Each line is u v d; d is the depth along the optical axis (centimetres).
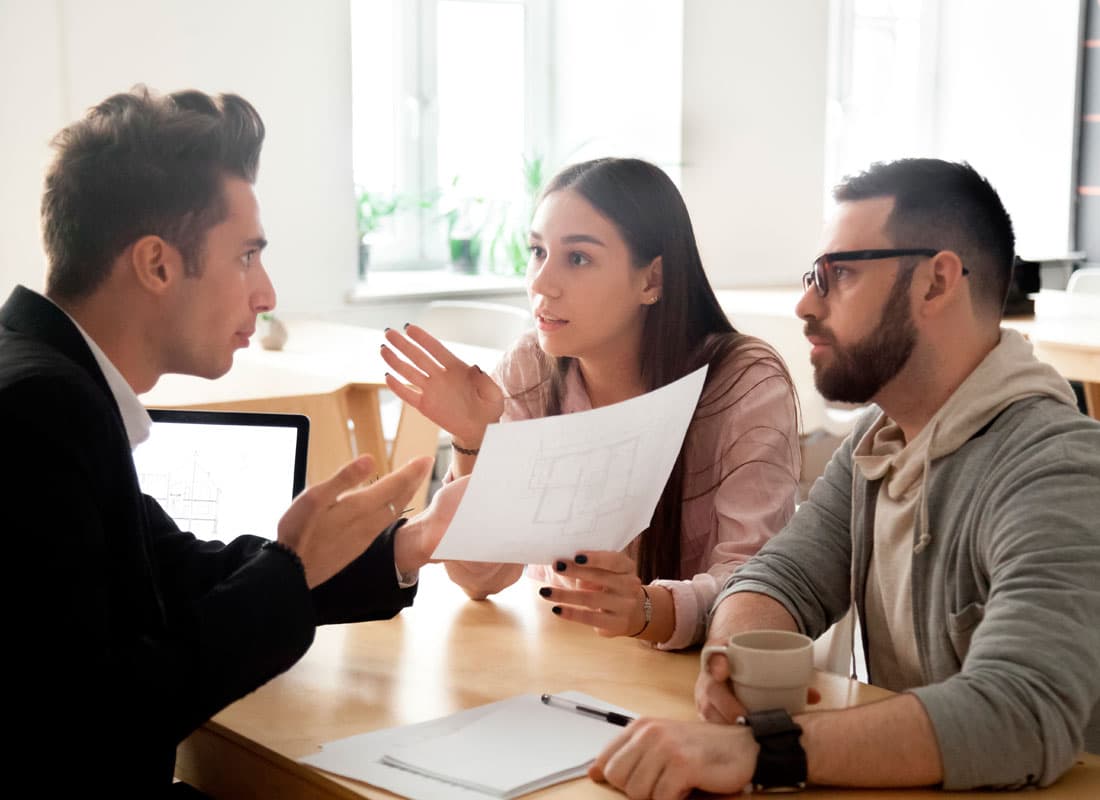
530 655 148
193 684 105
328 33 476
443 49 568
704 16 541
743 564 161
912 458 139
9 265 414
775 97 568
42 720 100
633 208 177
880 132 646
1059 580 116
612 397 191
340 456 301
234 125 119
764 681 117
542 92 597
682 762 110
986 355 136
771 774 110
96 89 424
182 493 164
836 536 156
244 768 125
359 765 116
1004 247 136
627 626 147
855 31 629
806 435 421
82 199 115
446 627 158
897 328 135
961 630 131
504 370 201
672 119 544
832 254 137
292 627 112
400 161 564
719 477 179
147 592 110
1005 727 110
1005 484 126
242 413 165
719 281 566
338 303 491
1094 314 422
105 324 117
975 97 649
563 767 115
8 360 107
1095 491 121
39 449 101
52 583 99
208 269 118
